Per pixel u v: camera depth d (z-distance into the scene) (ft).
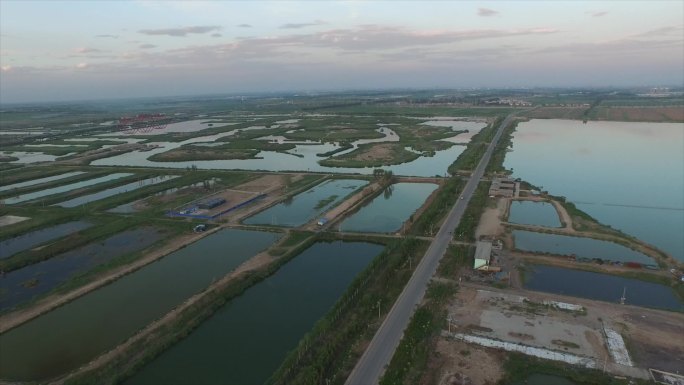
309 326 199.72
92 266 269.23
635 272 241.14
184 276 251.39
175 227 333.62
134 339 186.39
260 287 238.89
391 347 175.52
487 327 188.14
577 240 295.69
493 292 219.00
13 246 307.17
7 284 247.91
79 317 208.44
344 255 280.92
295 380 155.63
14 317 207.31
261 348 183.73
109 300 224.33
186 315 203.00
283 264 265.54
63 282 247.91
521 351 171.53
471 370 161.48
